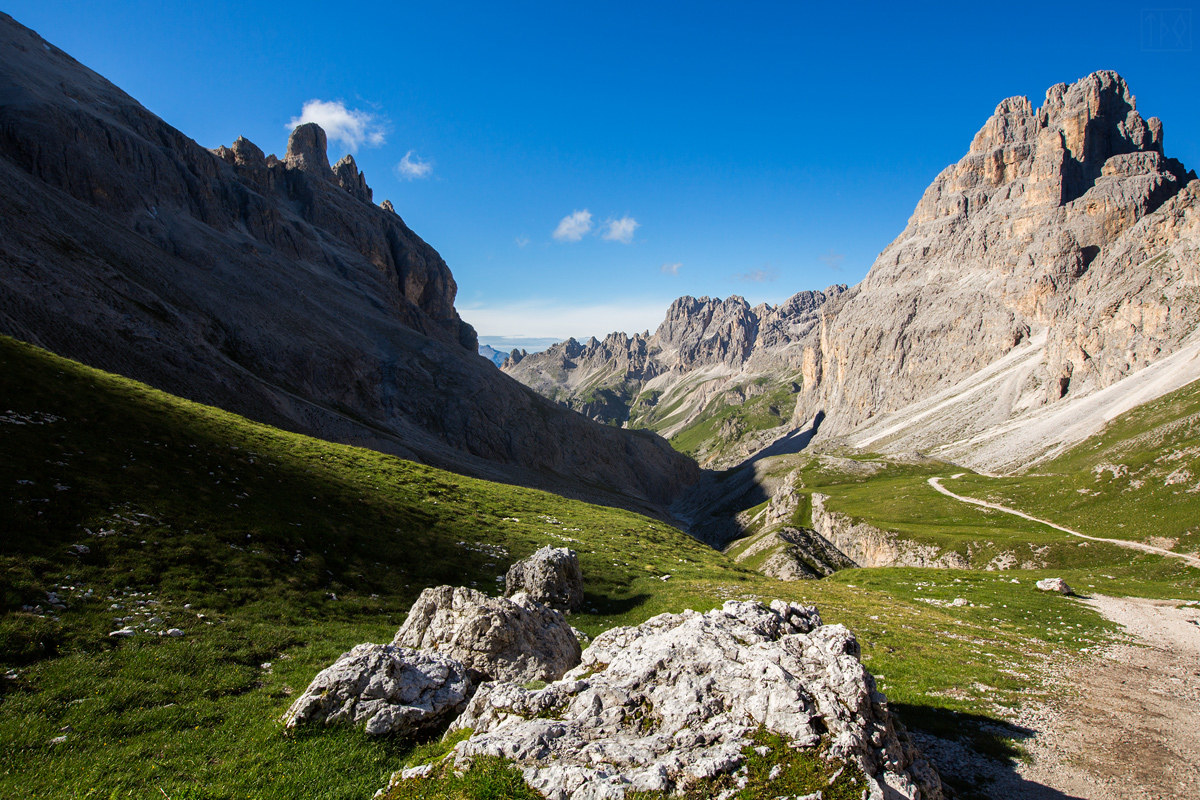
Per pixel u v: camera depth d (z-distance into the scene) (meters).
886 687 27.81
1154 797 18.41
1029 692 27.67
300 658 24.27
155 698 19.22
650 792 12.59
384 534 42.81
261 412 114.88
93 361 91.06
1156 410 138.75
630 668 17.31
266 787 14.75
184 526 32.50
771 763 13.30
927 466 180.38
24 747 15.74
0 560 24.25
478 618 23.09
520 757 13.91
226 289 162.88
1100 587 62.25
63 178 144.12
